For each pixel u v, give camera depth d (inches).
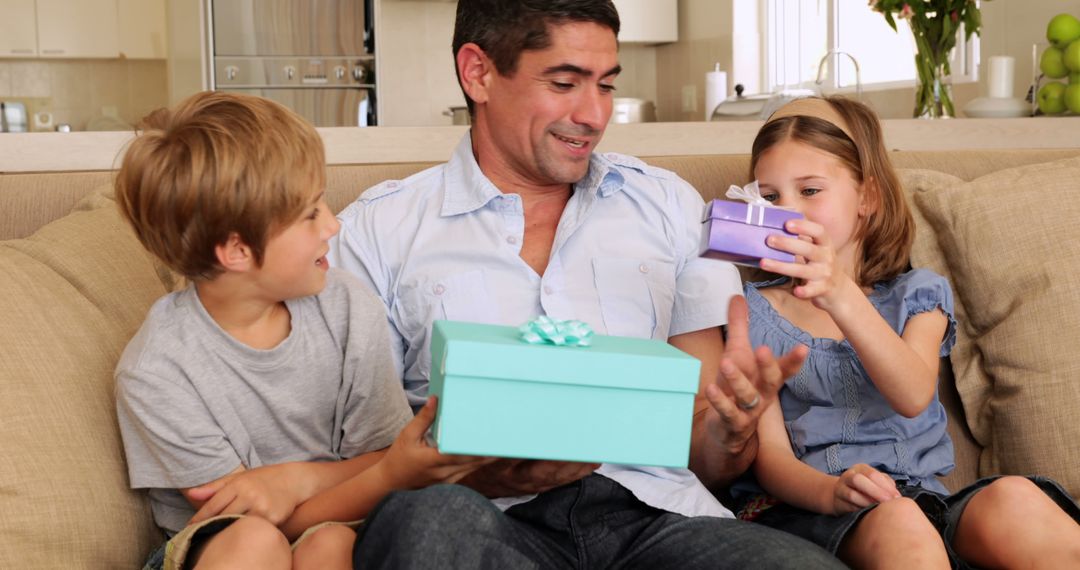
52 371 45.6
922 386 51.7
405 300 55.0
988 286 60.6
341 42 182.2
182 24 187.2
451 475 41.4
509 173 56.6
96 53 198.8
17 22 196.4
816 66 176.2
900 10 107.1
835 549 45.1
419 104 205.6
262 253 43.8
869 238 59.4
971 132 79.8
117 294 52.2
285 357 46.6
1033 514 44.8
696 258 57.5
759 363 42.9
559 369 36.3
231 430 45.6
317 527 42.2
